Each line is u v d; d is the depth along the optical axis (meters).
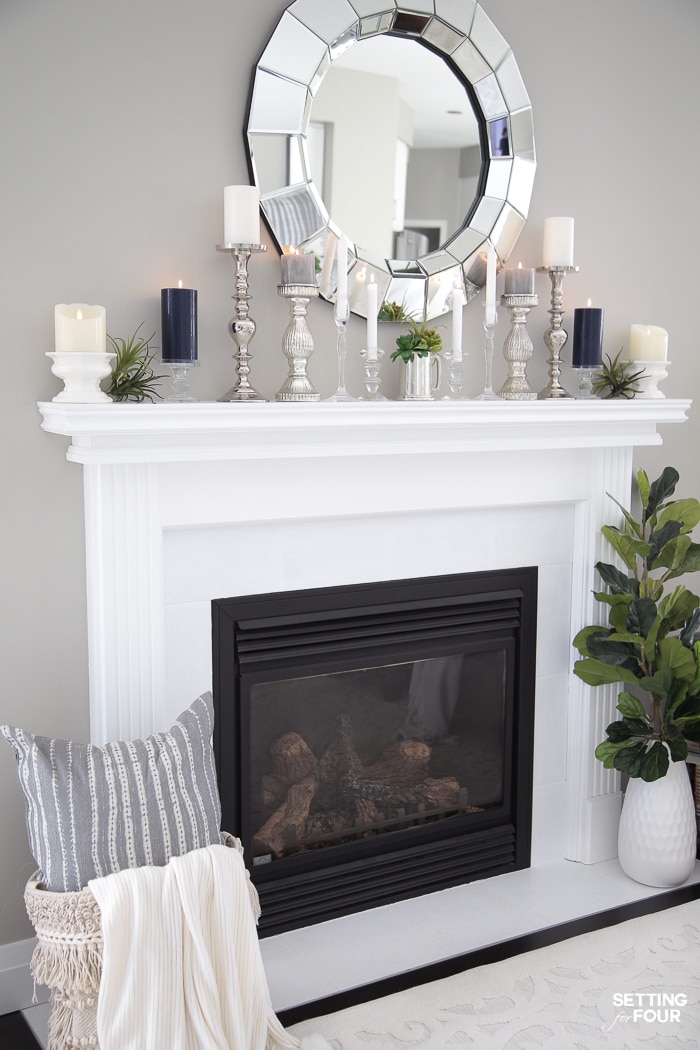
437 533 2.68
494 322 2.56
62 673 2.27
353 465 2.49
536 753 2.93
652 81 2.92
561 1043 2.16
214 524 2.34
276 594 2.47
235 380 2.41
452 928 2.61
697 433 3.20
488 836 2.86
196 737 2.06
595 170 2.86
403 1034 2.19
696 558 2.80
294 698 2.57
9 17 2.04
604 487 2.86
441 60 2.57
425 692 2.75
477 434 2.54
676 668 2.68
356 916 2.67
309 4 2.35
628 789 2.87
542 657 2.90
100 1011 1.80
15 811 2.24
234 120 2.32
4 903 2.25
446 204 2.64
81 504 2.23
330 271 2.48
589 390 2.78
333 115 2.45
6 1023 2.22
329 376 2.55
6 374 2.13
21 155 2.09
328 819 2.67
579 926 2.62
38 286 2.14
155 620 2.28
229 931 1.93
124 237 2.22
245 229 2.24
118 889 1.83
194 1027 1.88
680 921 2.64
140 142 2.21
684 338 3.11
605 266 2.93
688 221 3.06
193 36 2.25
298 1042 2.06
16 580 2.19
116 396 2.22
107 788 1.91
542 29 2.71
